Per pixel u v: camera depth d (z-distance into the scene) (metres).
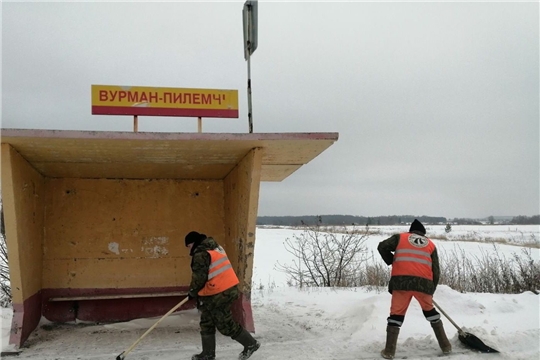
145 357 4.86
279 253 20.69
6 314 6.54
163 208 7.01
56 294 6.44
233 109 5.83
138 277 6.77
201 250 4.70
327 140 5.22
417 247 4.91
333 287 10.17
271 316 7.01
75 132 4.75
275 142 5.24
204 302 4.63
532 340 5.11
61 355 4.93
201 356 4.68
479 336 5.07
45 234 6.47
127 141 4.96
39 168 6.06
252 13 6.18
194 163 6.22
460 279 10.23
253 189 5.55
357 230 12.17
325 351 4.99
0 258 8.61
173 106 5.64
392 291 4.89
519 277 10.00
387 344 4.71
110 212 6.81
